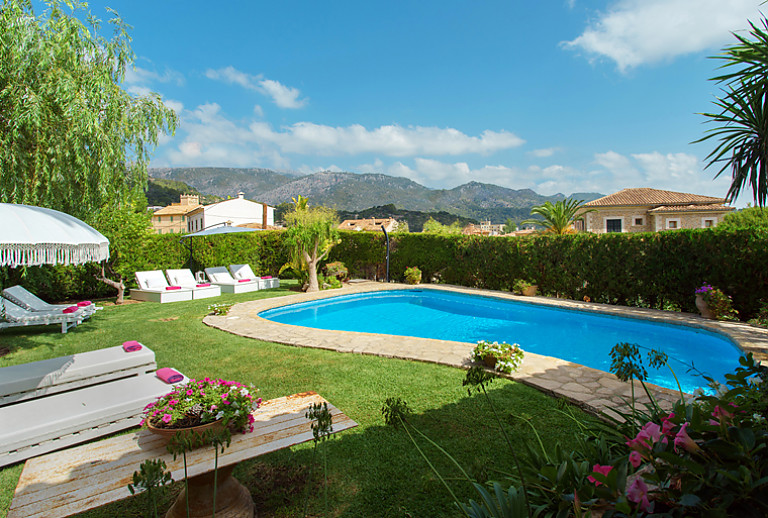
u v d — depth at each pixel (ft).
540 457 6.11
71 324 30.58
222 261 59.57
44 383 14.67
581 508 3.97
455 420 13.71
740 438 3.42
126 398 13.26
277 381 17.81
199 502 8.71
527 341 30.07
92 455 9.04
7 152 22.93
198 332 27.81
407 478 10.40
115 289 45.73
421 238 57.26
